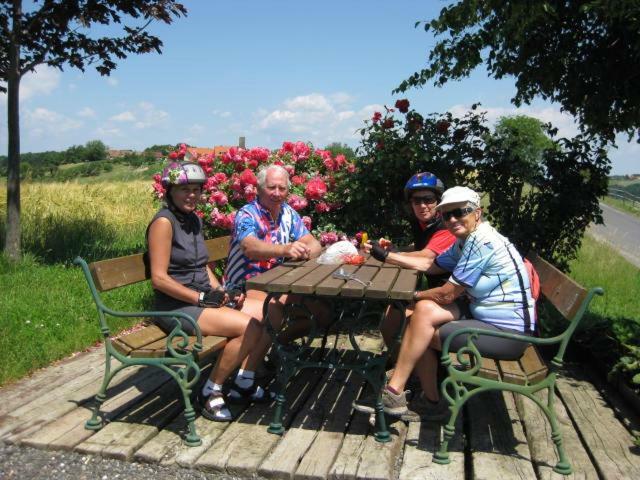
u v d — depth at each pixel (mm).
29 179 14758
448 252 4020
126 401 4121
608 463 3324
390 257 4312
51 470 3240
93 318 5992
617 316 6379
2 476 3158
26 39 8227
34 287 7012
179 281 4004
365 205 6320
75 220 11242
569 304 3324
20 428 3662
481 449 3510
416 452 3457
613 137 5738
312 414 3979
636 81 4961
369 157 6328
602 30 5156
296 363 3654
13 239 8297
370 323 6258
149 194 14414
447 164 6152
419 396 4328
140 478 3176
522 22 4703
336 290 3395
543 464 3342
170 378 4609
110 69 8758
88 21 7938
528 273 3729
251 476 3213
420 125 6238
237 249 4453
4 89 8641
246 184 6277
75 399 4148
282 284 3473
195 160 6750
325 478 3143
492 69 6059
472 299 3635
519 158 6145
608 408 4148
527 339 3250
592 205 6191
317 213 6520
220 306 3883
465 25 5457
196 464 3264
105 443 3469
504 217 6273
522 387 3254
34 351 4910
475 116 6215
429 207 4430
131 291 6988
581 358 5207
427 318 3578
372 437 3637
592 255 11320
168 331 3982
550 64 5621
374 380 3584
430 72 6012
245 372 4082
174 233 3951
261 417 3928
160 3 8039
